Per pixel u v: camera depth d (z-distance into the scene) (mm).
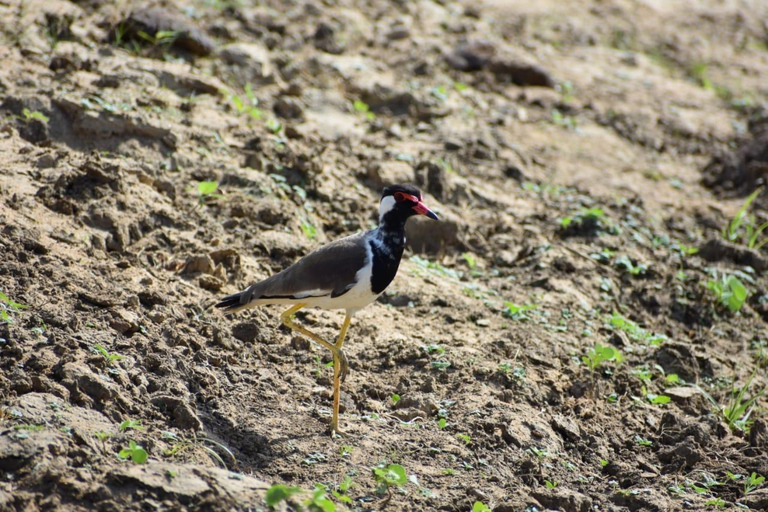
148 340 10305
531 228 16016
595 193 17828
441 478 9234
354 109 18703
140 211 12867
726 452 10758
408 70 21078
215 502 7734
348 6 23641
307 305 10289
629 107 22188
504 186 17516
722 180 19422
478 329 12672
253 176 14781
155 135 14617
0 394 8641
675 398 12016
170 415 9266
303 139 16672
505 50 22922
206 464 8539
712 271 15547
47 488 7562
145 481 7781
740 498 9695
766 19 31609
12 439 7863
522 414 10641
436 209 15789
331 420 9969
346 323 10281
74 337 9844
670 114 22219
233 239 13297
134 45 17641
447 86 20766
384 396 10844
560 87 22438
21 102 14242
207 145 15172
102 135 14250
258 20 21141
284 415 9961
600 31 27078
